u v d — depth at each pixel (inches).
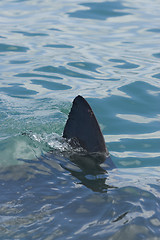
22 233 227.1
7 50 674.2
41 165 316.5
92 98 501.4
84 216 243.0
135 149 388.2
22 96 506.3
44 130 412.8
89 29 801.6
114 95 511.5
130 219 238.2
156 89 534.6
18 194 269.1
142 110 478.3
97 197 264.8
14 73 581.0
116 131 426.9
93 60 644.7
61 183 285.9
